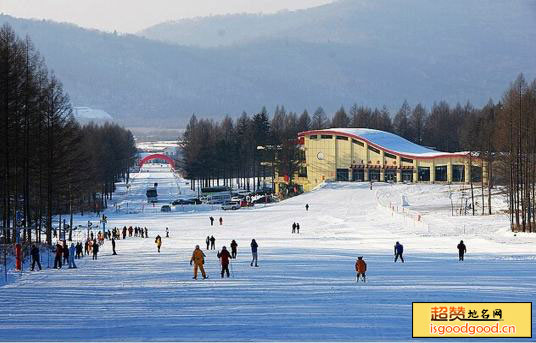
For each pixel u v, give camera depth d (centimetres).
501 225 15200
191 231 17488
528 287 6344
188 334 4316
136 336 4278
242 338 4175
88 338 4238
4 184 10550
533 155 14950
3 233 10694
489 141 19688
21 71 11219
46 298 5934
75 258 10550
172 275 7669
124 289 6462
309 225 18225
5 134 10188
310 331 4369
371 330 4375
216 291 6262
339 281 6962
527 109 15212
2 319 4931
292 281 6988
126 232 17025
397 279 7081
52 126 12438
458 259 9338
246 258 9744
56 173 12419
